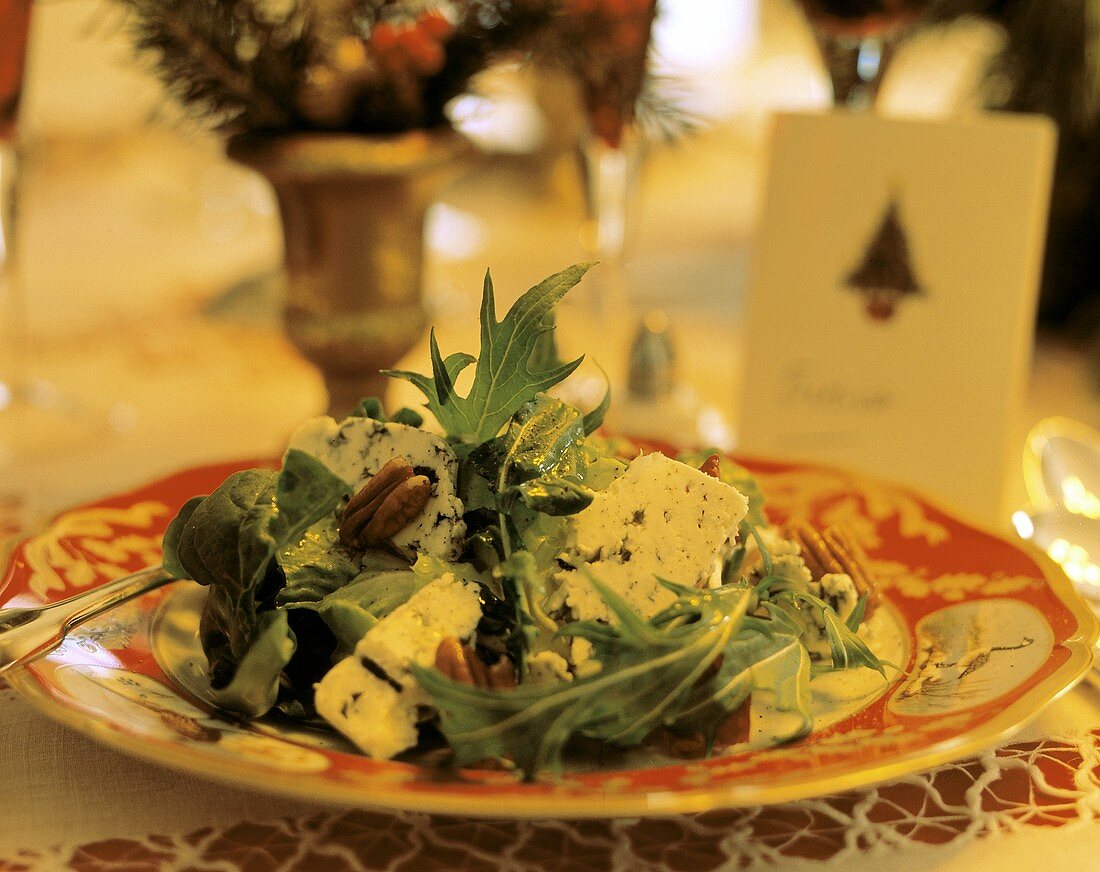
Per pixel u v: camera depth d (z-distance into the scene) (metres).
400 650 0.38
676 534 0.40
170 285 0.83
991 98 0.73
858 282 0.58
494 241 0.91
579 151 0.62
